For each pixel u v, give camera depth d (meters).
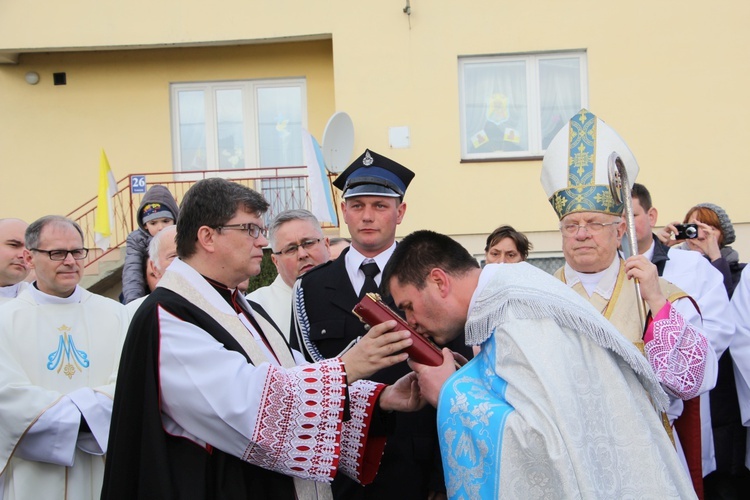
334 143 9.27
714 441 3.96
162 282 2.64
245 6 10.05
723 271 4.38
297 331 3.46
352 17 9.73
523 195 9.61
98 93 10.73
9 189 10.71
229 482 2.45
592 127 3.10
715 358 2.87
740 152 9.41
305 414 2.46
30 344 3.61
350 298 3.39
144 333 2.46
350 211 3.49
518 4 9.62
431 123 9.62
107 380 3.74
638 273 2.86
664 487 2.23
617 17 9.52
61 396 3.41
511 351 2.31
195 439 2.44
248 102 10.84
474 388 2.40
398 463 3.10
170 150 10.76
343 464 2.87
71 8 10.22
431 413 3.14
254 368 2.48
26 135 10.71
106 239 9.30
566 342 2.29
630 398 2.30
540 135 9.76
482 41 9.64
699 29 9.42
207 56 10.74
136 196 10.72
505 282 2.45
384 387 2.89
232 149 10.87
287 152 10.88
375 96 9.67
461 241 9.63
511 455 2.21
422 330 2.68
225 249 2.65
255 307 3.04
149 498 2.33
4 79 10.71
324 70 10.72
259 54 10.73
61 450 3.31
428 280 2.59
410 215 9.65
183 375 2.40
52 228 3.73
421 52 9.65
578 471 2.11
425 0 9.65
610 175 2.90
